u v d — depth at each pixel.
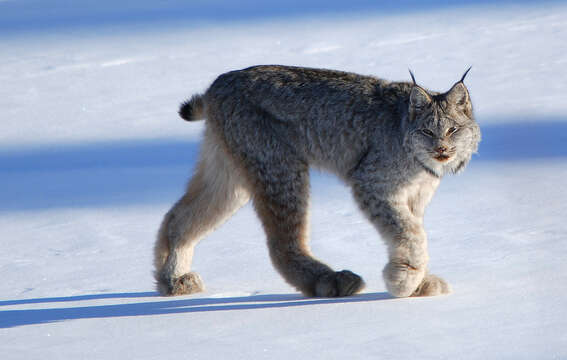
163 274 9.67
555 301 7.70
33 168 16.09
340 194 13.41
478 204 12.05
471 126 9.12
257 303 8.73
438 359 6.38
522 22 28.39
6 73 25.34
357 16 31.39
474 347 6.59
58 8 36.25
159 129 18.59
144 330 7.84
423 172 9.08
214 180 10.14
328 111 9.52
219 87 9.98
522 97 18.69
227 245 11.21
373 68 23.05
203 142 10.27
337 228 11.59
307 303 8.61
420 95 8.90
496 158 14.46
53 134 18.70
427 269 8.91
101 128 19.00
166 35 29.78
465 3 32.78
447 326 7.23
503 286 8.47
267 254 10.80
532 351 6.41
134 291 9.62
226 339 7.33
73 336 7.76
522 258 9.48
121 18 33.28
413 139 8.91
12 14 35.31
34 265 10.74
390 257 8.77
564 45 24.30
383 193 9.04
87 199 13.88
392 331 7.20
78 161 16.42
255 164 9.68
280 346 6.99
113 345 7.38
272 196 9.62
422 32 27.89
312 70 9.88
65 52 27.84
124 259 10.86
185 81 23.27
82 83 23.70
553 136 15.43
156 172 15.30
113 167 15.80
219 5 35.31
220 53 26.52
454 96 9.00
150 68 25.12
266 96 9.69
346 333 7.25
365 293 9.02
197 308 8.63
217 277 10.01
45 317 8.55
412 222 8.83
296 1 35.41
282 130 9.61
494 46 24.95
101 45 28.66
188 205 10.08
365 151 9.35
